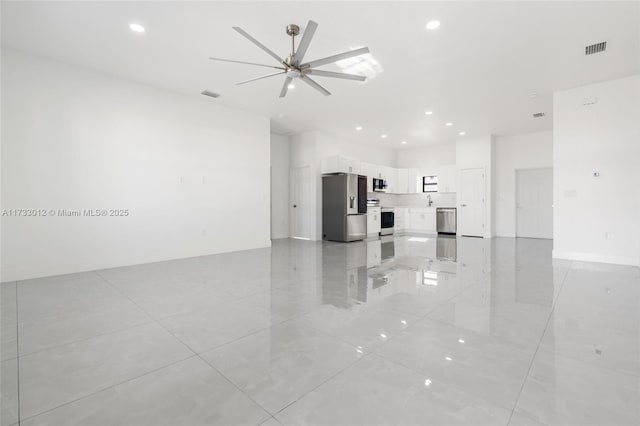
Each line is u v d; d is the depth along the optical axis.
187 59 3.94
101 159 4.37
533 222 8.06
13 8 2.89
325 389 1.55
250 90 4.98
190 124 5.30
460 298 2.97
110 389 1.57
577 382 1.59
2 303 2.89
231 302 2.89
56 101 4.00
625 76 4.39
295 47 3.60
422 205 10.05
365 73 4.29
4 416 1.36
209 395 1.51
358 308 2.71
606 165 4.57
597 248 4.68
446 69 4.17
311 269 4.33
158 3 2.83
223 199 5.79
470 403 1.43
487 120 6.71
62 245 4.06
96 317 2.53
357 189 7.80
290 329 2.28
